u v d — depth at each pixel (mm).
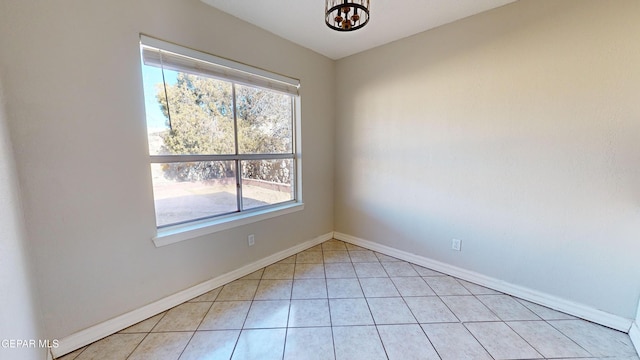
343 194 3410
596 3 1670
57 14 1387
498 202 2184
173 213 2039
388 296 2156
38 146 1369
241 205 2541
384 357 1516
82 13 1463
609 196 1721
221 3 2014
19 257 1141
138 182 1756
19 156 1308
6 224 984
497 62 2090
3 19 1243
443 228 2535
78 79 1475
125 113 1667
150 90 1834
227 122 2357
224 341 1641
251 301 2080
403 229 2852
